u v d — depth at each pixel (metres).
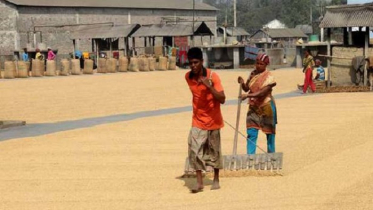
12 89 28.55
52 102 23.11
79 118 18.56
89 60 42.00
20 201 8.27
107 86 29.81
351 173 9.24
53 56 42.69
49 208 7.86
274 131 10.11
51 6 65.12
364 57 24.73
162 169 10.28
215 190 8.59
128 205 7.88
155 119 17.67
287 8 176.38
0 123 17.09
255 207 7.50
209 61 48.78
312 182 8.77
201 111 8.59
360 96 22.52
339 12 25.94
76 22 67.69
